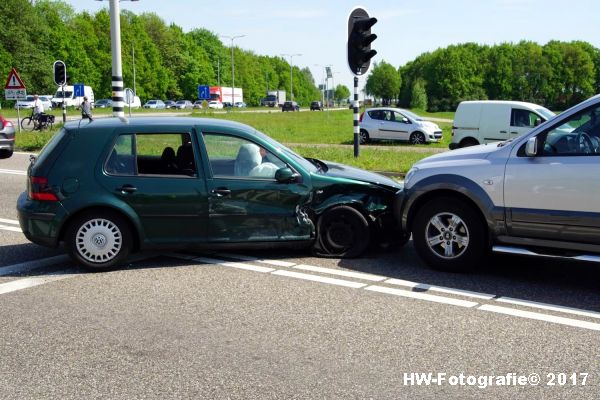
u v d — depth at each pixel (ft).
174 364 13.24
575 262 21.54
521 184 18.57
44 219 20.39
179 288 18.65
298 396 11.73
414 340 14.43
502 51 391.86
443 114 257.96
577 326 15.33
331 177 21.67
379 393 11.84
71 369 13.06
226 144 21.29
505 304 17.02
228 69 404.57
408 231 21.08
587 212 17.62
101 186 20.49
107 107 246.47
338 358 13.44
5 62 236.84
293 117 182.39
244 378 12.52
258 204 21.09
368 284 18.92
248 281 19.30
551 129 18.48
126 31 290.35
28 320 16.03
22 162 55.42
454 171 19.76
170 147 21.08
